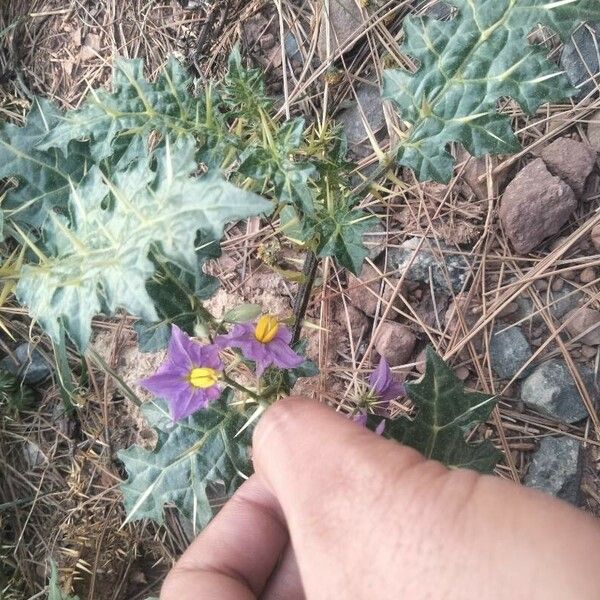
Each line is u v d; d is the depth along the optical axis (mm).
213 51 353
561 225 311
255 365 216
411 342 316
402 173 332
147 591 339
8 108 379
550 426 304
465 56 219
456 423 224
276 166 204
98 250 161
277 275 331
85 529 337
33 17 382
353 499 149
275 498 217
